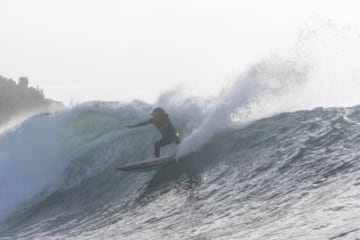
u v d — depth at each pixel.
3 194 57.56
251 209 31.00
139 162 47.28
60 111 61.78
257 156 40.72
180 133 51.34
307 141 39.53
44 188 55.84
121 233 34.69
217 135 46.91
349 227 22.12
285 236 23.55
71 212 47.25
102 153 54.91
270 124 45.72
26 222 49.75
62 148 57.75
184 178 42.69
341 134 38.81
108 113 59.41
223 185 37.91
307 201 28.83
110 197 46.69
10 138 61.47
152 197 41.56
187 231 30.20
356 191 27.61
